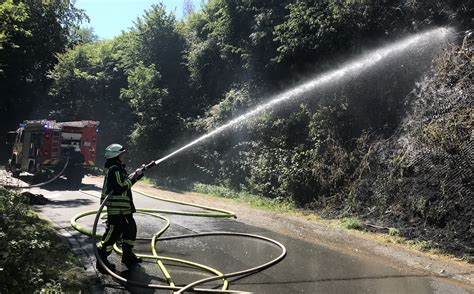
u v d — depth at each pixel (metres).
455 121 9.12
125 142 25.98
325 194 11.71
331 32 12.94
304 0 14.12
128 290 5.14
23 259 4.82
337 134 12.40
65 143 16.12
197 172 18.95
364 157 11.04
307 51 13.88
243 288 5.32
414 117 10.48
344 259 6.73
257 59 16.86
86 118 28.91
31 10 33.00
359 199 10.44
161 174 20.77
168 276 5.53
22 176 18.42
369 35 12.80
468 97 9.34
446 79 10.12
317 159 12.35
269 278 5.73
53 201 11.49
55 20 34.72
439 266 6.45
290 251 7.16
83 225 8.38
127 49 26.33
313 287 5.40
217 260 6.52
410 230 8.39
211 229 8.77
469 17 11.05
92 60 30.70
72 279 5.05
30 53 33.00
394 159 10.10
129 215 6.12
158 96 22.41
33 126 16.30
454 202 8.24
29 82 34.06
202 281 5.31
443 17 11.58
